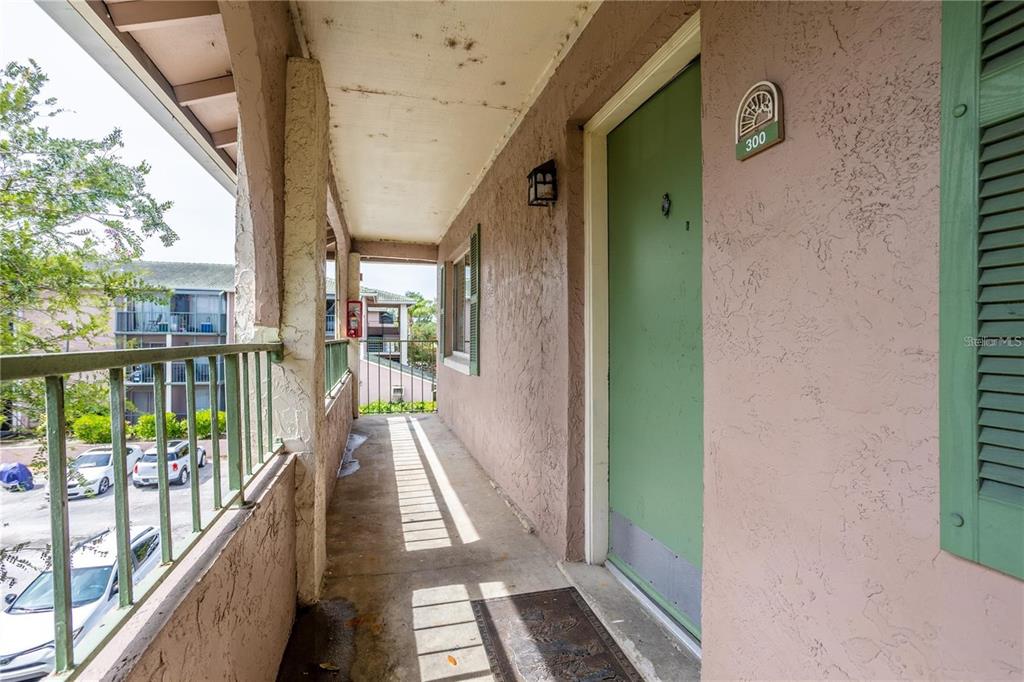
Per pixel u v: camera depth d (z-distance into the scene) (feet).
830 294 3.22
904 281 2.73
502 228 12.16
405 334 60.75
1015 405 2.23
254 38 5.20
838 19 3.12
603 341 7.89
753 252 3.93
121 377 2.71
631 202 7.15
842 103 3.10
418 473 14.12
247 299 6.61
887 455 2.85
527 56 8.04
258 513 4.70
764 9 3.77
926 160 2.60
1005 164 2.24
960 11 2.41
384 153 12.66
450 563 8.23
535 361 9.61
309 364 6.81
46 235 8.25
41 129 8.20
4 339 7.30
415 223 20.79
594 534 7.97
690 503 5.91
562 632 6.28
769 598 3.78
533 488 9.78
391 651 5.93
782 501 3.65
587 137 7.80
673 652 5.79
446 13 6.87
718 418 4.38
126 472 2.72
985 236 2.33
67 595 2.20
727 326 4.25
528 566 8.10
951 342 2.48
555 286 8.47
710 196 4.46
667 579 6.40
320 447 7.43
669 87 6.17
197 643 3.14
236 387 4.71
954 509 2.48
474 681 5.41
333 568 8.07
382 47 7.73
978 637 2.39
